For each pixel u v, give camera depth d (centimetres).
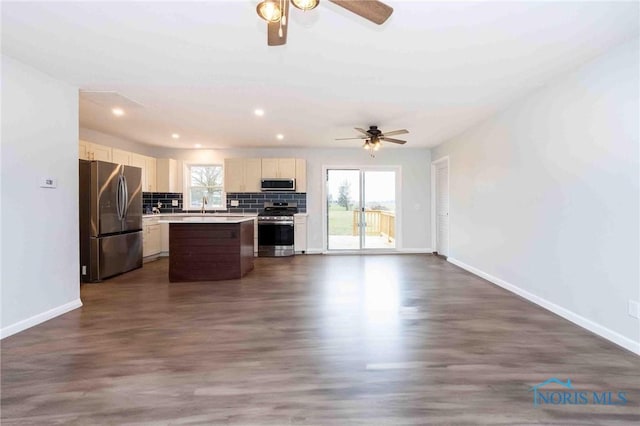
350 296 372
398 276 473
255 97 359
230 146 663
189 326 282
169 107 397
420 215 702
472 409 169
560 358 222
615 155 242
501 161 407
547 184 320
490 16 204
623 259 237
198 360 221
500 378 198
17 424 158
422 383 193
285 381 195
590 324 268
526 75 296
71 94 322
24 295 275
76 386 190
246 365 214
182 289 403
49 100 298
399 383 193
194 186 703
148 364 216
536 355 226
